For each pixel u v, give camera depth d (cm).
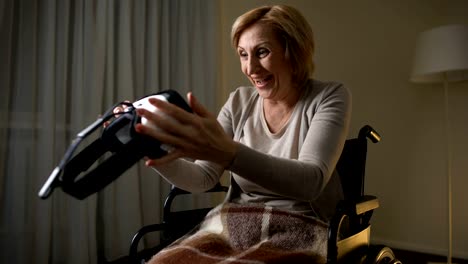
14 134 171
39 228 175
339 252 78
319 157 73
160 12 233
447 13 225
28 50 172
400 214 240
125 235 209
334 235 71
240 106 108
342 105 87
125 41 210
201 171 93
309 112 90
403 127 239
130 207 210
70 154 49
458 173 223
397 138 241
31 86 172
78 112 188
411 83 236
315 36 262
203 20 256
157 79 227
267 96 95
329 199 92
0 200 166
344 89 92
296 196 66
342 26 256
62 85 184
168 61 234
